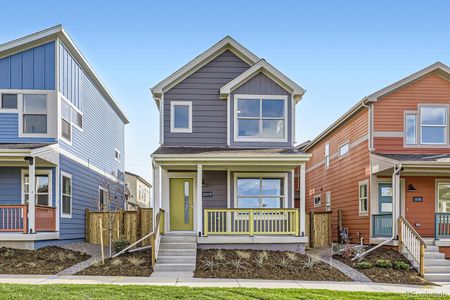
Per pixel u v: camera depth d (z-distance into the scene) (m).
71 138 17.50
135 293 8.64
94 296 8.27
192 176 16.33
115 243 14.83
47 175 15.96
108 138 24.02
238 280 11.15
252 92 16.53
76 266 12.60
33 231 13.95
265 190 16.28
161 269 12.36
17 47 15.70
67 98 17.05
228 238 14.31
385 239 15.49
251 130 16.44
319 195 24.86
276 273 12.05
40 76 15.93
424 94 17.14
